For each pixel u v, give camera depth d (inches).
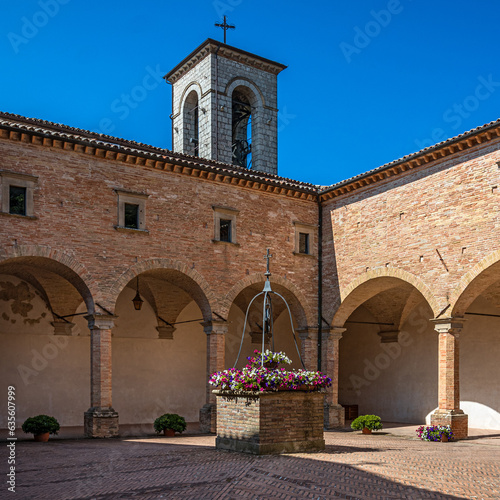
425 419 1213.1
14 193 879.7
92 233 938.1
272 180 1129.4
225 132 1382.9
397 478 502.3
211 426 1004.6
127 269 962.7
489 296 1080.8
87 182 943.0
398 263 1022.4
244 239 1093.8
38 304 1116.5
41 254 887.1
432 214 973.8
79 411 1140.5
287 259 1141.7
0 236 855.1
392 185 1051.3
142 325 1236.5
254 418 622.8
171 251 1009.5
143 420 1208.8
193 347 1298.0
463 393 1144.2
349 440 882.8
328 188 1162.0
